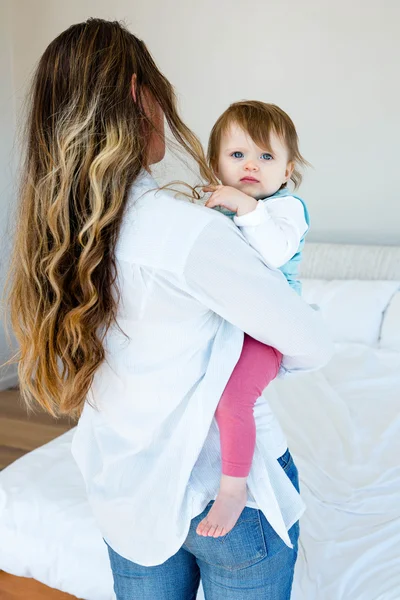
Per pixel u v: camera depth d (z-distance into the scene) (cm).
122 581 101
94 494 95
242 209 94
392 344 290
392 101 338
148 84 89
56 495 176
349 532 158
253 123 121
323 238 368
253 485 89
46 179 85
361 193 354
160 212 83
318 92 349
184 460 87
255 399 91
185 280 81
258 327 84
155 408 89
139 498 90
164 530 89
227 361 87
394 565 144
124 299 86
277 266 96
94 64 85
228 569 92
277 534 92
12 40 390
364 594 136
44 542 168
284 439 97
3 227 377
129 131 83
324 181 360
